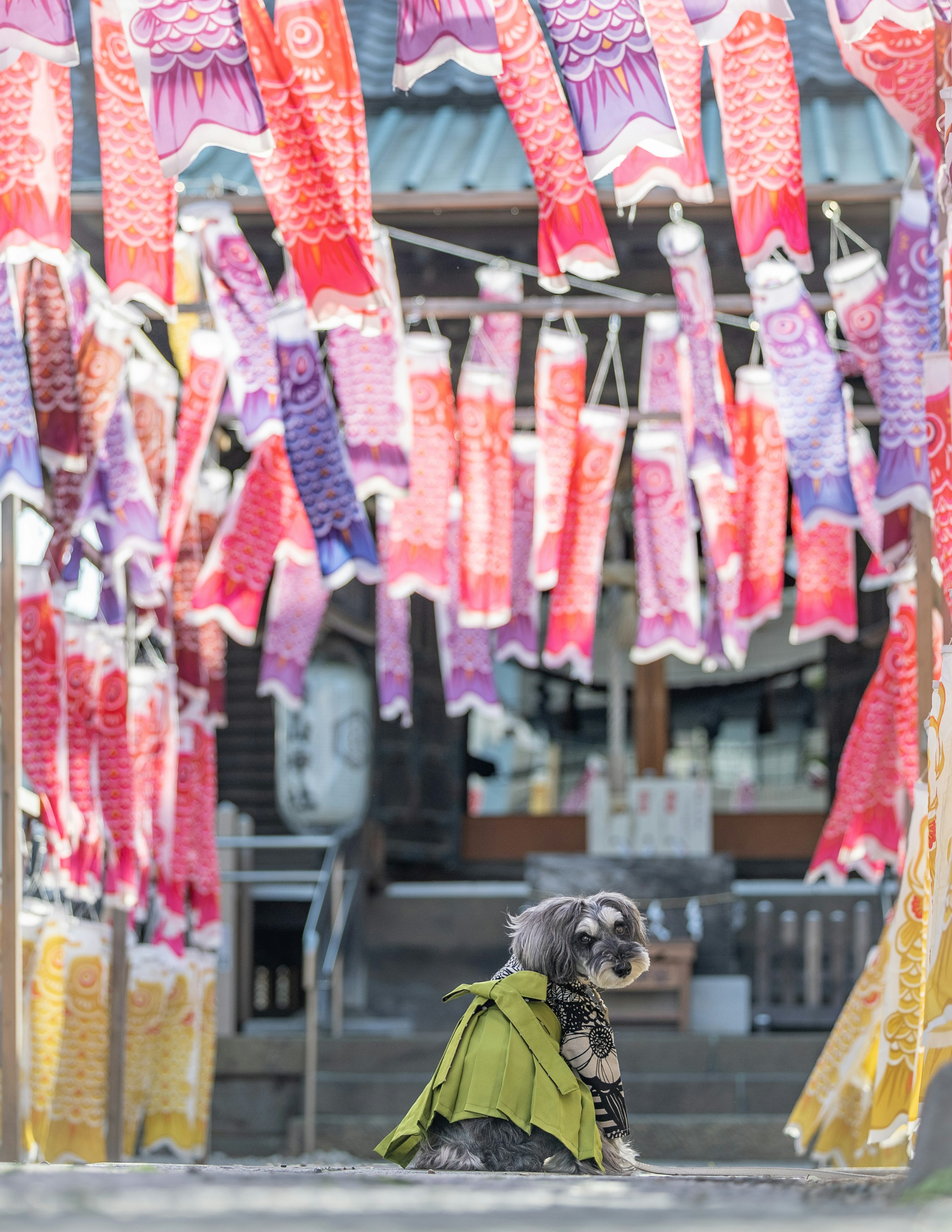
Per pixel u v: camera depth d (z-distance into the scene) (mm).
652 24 5652
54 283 7023
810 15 13266
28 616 7090
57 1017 7195
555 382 8258
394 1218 1692
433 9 5461
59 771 7102
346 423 7398
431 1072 10648
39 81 5895
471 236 11188
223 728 13859
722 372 8164
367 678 11844
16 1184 2082
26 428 6418
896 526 6957
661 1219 1700
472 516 8219
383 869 12875
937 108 5215
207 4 5371
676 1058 10672
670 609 8414
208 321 7961
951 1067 2197
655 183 5703
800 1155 6762
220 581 7812
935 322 6703
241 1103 10477
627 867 12109
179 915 8141
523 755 16016
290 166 5789
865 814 7316
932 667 6438
